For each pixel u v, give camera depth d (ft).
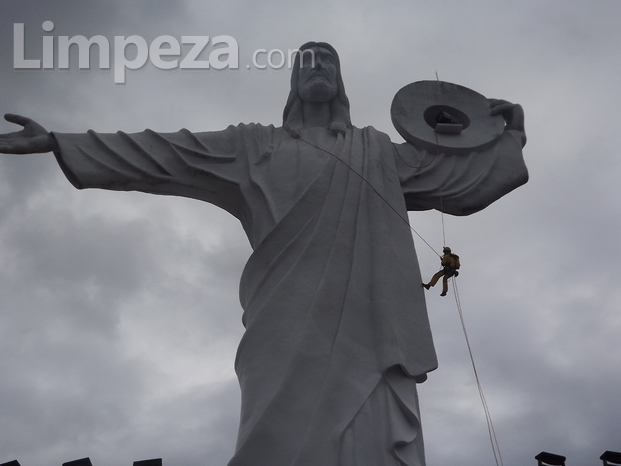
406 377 54.85
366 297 57.57
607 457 59.47
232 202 66.33
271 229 60.49
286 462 49.65
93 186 63.82
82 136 64.64
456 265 60.49
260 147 67.31
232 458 49.73
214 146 66.64
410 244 62.28
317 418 50.93
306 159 65.92
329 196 62.44
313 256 58.90
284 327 55.31
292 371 52.60
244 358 54.95
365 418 51.80
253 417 51.67
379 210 62.44
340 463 49.78
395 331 55.83
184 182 64.90
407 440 51.13
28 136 63.62
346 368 53.67
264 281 58.13
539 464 60.34
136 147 64.90
